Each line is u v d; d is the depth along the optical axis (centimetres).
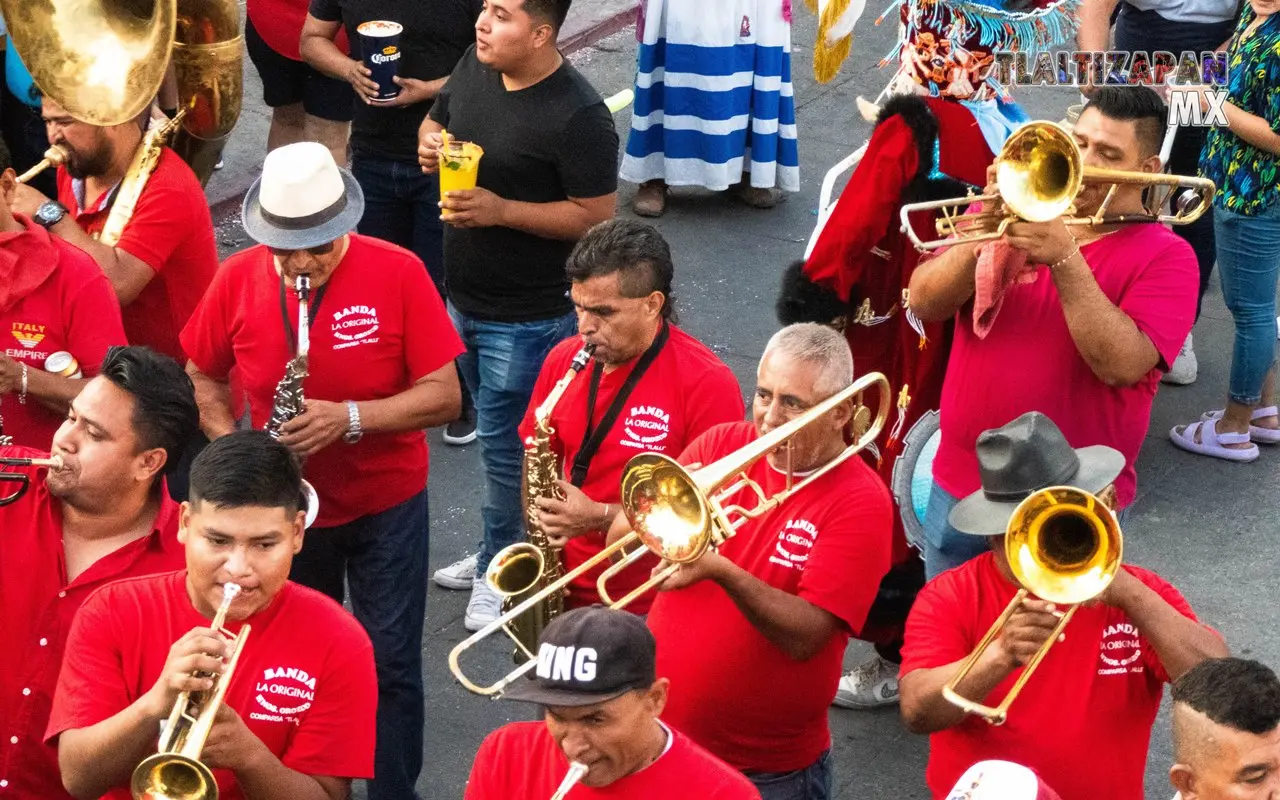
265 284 530
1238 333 740
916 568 585
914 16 591
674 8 922
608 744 351
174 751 352
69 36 568
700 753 367
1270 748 362
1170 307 483
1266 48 683
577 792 362
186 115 632
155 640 388
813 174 1034
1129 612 395
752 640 441
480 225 617
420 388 535
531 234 627
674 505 421
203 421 548
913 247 572
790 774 457
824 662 446
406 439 543
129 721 359
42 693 430
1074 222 468
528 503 515
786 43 945
